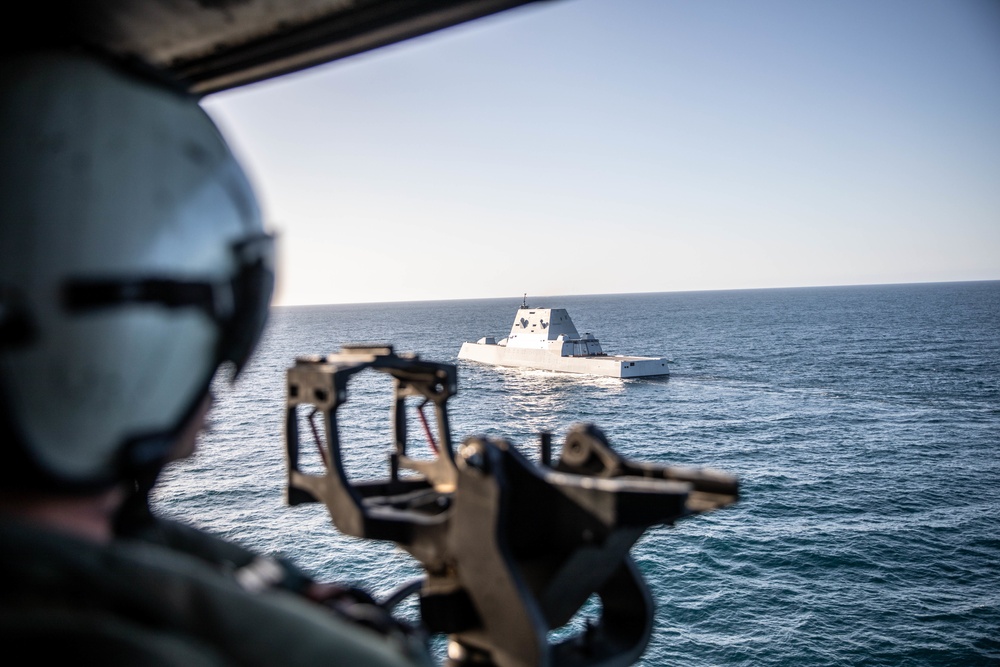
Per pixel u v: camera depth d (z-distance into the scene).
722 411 63.53
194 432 1.09
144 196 0.91
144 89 0.98
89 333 0.83
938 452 47.38
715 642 22.30
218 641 0.73
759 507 35.75
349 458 42.69
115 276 0.85
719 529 32.31
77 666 0.63
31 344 0.80
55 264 0.83
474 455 2.00
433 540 2.18
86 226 0.85
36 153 0.85
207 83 2.54
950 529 32.00
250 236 1.07
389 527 2.27
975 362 99.69
